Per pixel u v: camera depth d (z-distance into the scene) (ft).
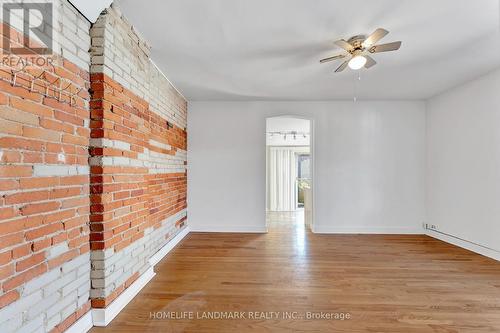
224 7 6.70
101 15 6.26
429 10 6.74
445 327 6.14
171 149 12.53
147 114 8.99
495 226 10.62
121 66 7.07
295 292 7.84
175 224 13.17
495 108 10.62
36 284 4.71
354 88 13.20
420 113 15.23
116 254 6.71
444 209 13.57
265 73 11.18
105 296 6.21
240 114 15.61
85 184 5.99
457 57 9.51
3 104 4.19
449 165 13.21
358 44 7.94
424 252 11.62
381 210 15.30
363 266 9.93
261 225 15.44
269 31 7.82
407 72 10.98
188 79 11.91
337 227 15.38
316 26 7.54
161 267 9.80
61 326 5.27
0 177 4.12
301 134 25.38
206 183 15.60
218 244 12.85
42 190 4.86
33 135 4.69
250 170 15.55
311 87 13.07
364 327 6.15
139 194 8.13
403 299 7.43
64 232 5.36
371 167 15.35
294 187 26.61
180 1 6.47
